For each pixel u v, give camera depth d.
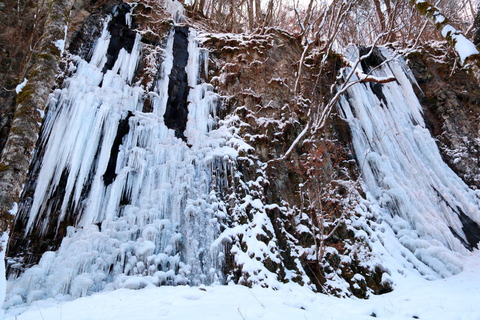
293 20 16.05
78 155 6.57
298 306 4.78
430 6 4.89
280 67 10.74
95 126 7.02
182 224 6.69
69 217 6.18
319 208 7.96
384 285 6.80
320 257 6.90
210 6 17.22
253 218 7.07
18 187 2.64
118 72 8.59
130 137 7.52
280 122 9.34
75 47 8.08
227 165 7.80
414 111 11.71
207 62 10.36
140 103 8.34
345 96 11.47
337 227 7.78
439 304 5.03
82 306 4.26
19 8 8.12
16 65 7.47
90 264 5.48
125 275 5.51
